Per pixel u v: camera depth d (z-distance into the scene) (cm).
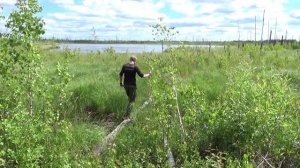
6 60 620
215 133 765
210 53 2505
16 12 613
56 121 627
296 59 2266
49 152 587
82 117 973
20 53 617
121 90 1194
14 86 614
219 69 1725
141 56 2088
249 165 577
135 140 766
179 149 718
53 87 626
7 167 557
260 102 740
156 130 748
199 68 1811
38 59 623
